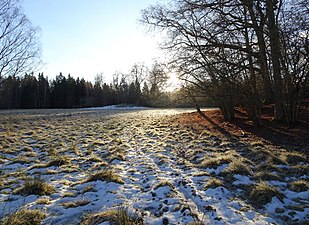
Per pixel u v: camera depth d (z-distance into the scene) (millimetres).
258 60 11562
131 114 32406
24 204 4863
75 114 33438
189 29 14102
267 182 5734
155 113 33094
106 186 5707
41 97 72438
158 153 8961
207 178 6137
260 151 7867
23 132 14562
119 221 4055
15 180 6180
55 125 19047
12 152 9211
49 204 4895
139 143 11188
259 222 4113
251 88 11664
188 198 5113
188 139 11312
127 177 6348
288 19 11016
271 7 10648
